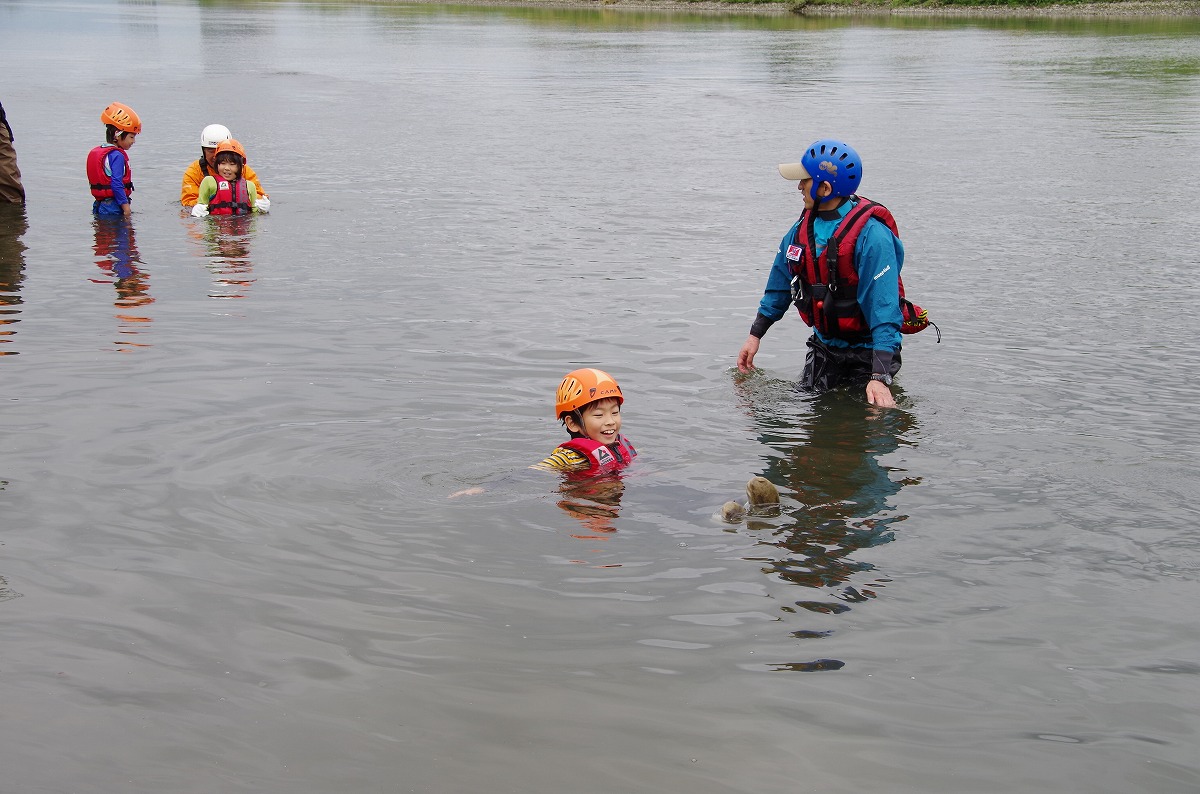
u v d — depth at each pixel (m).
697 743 3.23
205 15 61.91
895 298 6.88
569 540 4.61
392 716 3.34
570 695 3.46
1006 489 5.20
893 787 3.05
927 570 4.36
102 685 3.51
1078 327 8.28
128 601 4.05
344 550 4.48
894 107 23.22
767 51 36.97
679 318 8.57
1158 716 3.39
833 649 3.76
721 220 12.58
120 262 10.36
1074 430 6.07
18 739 3.22
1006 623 3.94
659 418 6.30
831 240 6.93
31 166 15.79
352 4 75.06
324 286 9.42
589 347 7.71
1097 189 14.40
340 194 13.96
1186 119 21.03
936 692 3.50
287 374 6.94
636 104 24.05
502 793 3.00
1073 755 3.20
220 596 4.09
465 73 31.06
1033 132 19.64
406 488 5.15
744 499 5.07
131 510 4.86
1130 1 50.84
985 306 8.93
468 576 4.27
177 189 14.30
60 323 8.17
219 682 3.52
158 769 3.09
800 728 3.30
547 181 15.02
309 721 3.31
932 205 13.38
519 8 66.31
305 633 3.83
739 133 19.84
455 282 9.59
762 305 7.49
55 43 40.88
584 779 3.06
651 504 5.00
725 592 4.16
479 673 3.58
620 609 4.02
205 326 8.11
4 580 4.20
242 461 5.46
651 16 56.50
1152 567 4.39
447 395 6.57
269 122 20.69
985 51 35.44
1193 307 8.86
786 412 6.44
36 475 5.26
